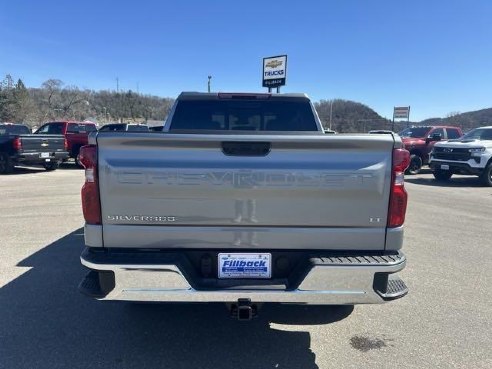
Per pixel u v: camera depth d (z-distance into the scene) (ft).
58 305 13.35
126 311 12.99
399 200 9.40
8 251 18.99
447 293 14.85
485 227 25.58
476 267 17.78
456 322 12.56
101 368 9.94
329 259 9.24
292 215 9.34
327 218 9.37
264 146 9.17
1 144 51.42
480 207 32.96
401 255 9.53
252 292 9.05
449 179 54.60
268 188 9.22
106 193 9.18
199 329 11.93
